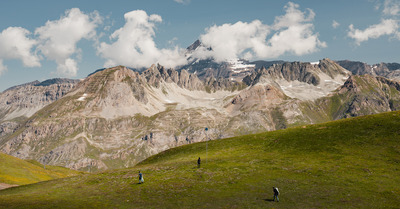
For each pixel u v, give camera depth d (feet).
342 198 159.02
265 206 151.74
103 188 204.03
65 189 208.54
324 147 257.14
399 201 151.33
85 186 216.13
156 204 161.27
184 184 197.47
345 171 200.95
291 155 253.85
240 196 169.37
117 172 263.29
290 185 184.85
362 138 257.34
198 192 179.83
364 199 156.25
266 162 241.14
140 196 177.78
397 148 226.79
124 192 188.96
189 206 155.74
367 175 190.70
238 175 211.20
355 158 223.51
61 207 158.61
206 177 211.20
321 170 207.31
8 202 170.71
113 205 161.79
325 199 158.81
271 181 194.29
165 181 208.13
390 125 266.16
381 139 246.88
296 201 157.89
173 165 266.57
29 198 181.37
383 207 145.69
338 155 234.79
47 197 183.83
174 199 168.96
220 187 187.73
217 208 151.02
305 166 220.02
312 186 180.34
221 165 243.81
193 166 250.78
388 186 171.22
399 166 199.41
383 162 209.36
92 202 168.86
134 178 226.79
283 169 218.59
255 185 188.14
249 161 249.96
